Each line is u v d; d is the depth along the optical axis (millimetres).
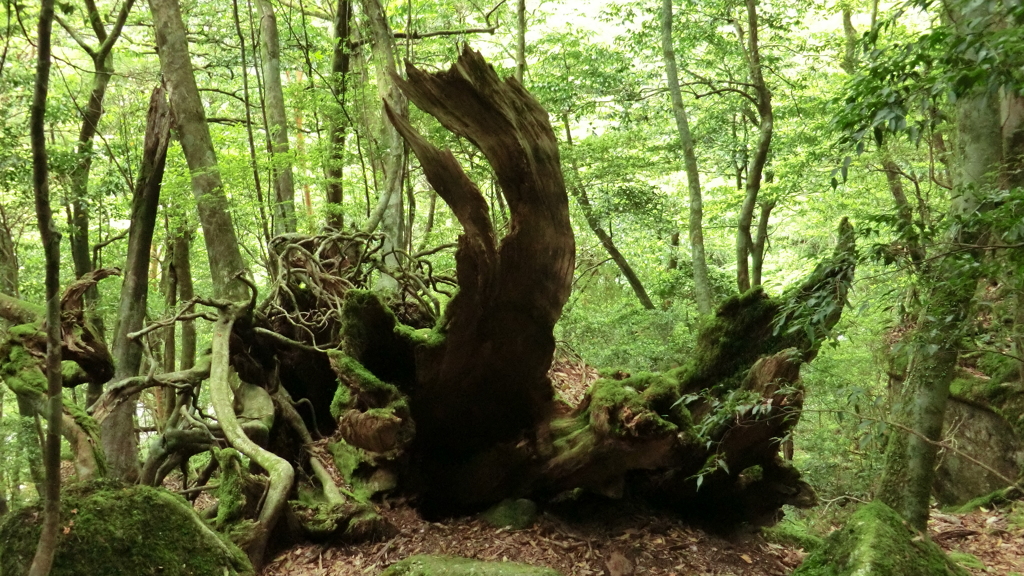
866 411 7121
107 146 8633
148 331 5602
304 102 11305
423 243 11891
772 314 4594
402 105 8867
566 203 3941
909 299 4203
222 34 13703
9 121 8375
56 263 2631
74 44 12062
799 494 5055
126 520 3561
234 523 4453
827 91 12586
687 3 12438
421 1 12812
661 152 14844
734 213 16469
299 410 6410
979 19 2732
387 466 4926
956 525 7012
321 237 6938
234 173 8398
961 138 4746
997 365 8734
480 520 4852
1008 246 3070
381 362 4652
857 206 12195
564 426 4641
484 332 4145
